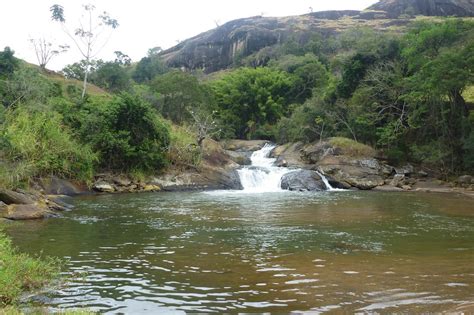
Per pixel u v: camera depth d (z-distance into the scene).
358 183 35.41
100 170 32.62
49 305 7.94
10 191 19.36
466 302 8.06
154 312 7.67
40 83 35.28
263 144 57.28
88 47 48.50
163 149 35.16
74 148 29.16
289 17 132.75
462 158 37.09
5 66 39.31
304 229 16.19
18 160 25.22
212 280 9.62
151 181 33.00
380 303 8.07
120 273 10.16
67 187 27.92
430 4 121.31
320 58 84.94
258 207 22.75
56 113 31.36
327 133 47.44
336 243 13.62
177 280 9.62
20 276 9.03
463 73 32.66
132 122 34.25
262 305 8.02
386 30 101.62
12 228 15.72
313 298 8.39
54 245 13.08
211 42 123.75
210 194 30.16
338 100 47.09
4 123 26.31
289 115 69.81
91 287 9.06
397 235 14.97
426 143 39.44
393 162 39.41
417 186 35.00
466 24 39.12
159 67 96.62
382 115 41.56
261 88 69.25
